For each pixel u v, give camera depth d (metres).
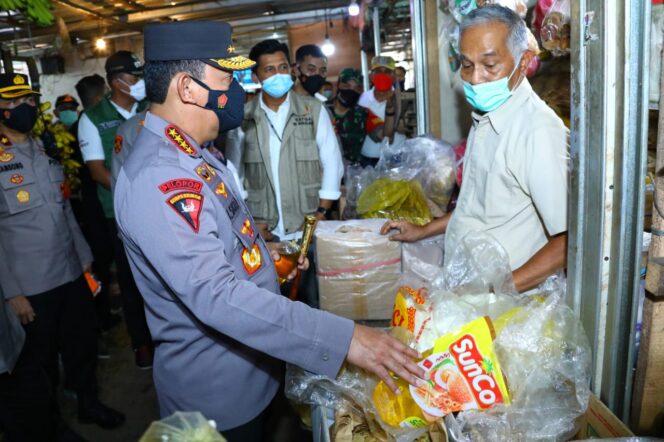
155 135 1.10
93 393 2.47
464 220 1.52
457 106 2.73
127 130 2.34
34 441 1.97
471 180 1.51
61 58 7.82
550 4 1.62
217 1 6.70
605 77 0.96
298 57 3.18
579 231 1.09
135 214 1.01
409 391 0.99
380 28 5.22
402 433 1.00
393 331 1.09
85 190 3.62
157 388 1.26
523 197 1.35
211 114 1.14
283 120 2.45
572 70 1.05
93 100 4.43
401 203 2.09
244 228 1.19
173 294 1.12
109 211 2.93
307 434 2.20
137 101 3.06
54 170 2.30
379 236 1.68
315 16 8.95
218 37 1.09
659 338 1.03
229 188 1.19
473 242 1.27
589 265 1.08
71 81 7.98
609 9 0.93
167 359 1.20
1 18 3.52
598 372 1.11
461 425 0.94
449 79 2.70
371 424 1.03
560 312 1.06
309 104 2.49
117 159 2.36
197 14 7.38
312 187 2.49
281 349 0.99
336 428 1.03
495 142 1.39
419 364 0.98
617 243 1.02
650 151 1.46
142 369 3.05
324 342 0.99
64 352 2.37
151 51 1.08
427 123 2.79
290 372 1.15
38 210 2.18
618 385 1.09
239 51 11.80
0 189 2.09
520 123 1.31
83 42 7.83
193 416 0.66
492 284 1.23
